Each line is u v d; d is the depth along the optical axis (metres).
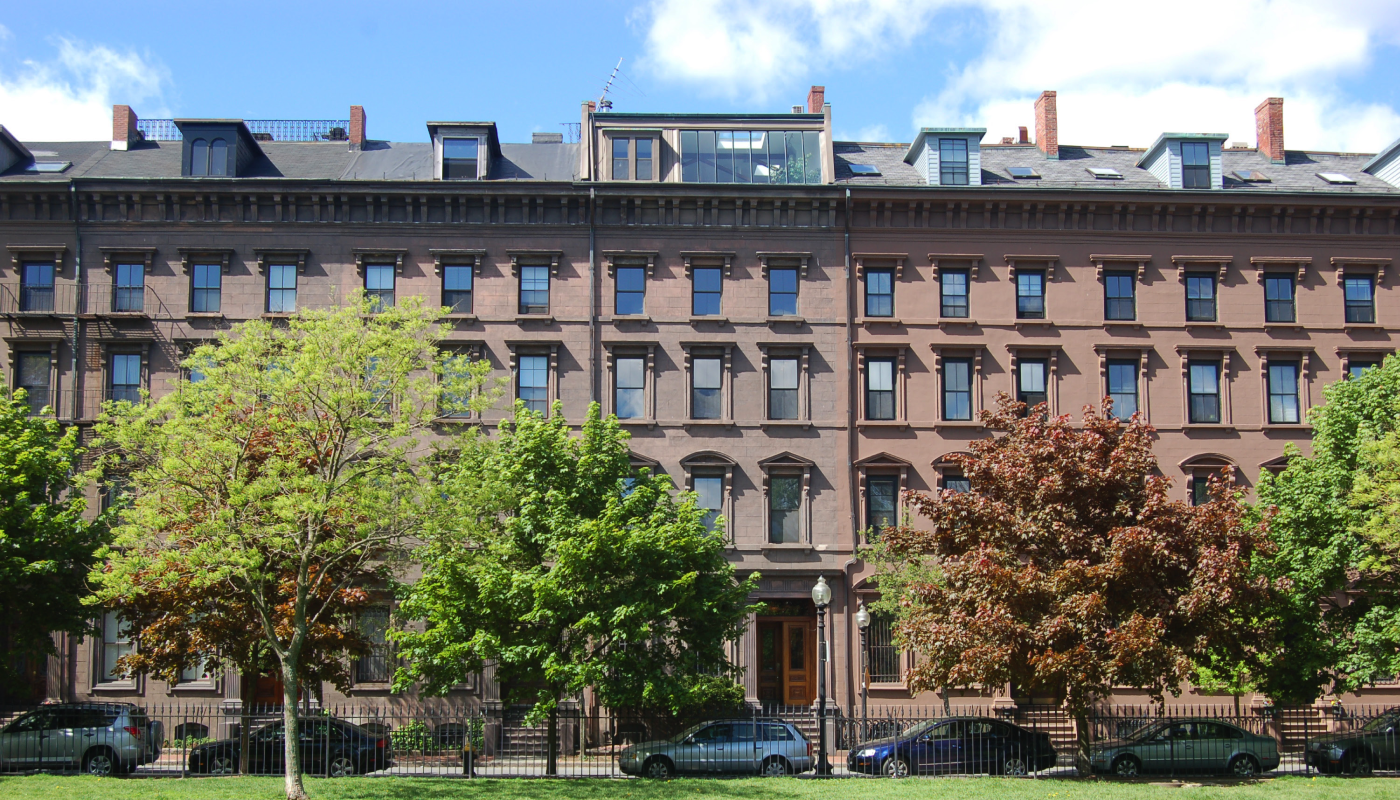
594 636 26.31
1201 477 37.94
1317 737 28.08
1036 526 24.44
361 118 42.03
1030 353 38.19
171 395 21.84
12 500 27.06
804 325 37.84
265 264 36.94
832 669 35.88
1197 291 39.00
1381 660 27.58
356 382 21.95
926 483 37.22
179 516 22.03
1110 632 22.41
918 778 24.11
